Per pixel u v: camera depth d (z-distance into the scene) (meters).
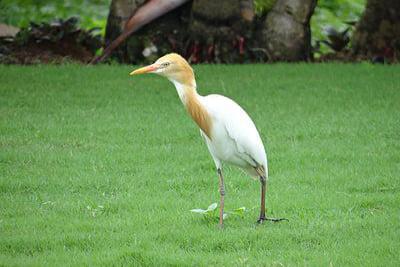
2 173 12.02
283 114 15.57
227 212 10.11
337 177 11.81
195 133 14.30
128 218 10.05
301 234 9.38
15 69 19.36
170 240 9.28
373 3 21.20
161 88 17.83
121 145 13.52
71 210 10.41
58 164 12.54
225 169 12.48
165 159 12.81
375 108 15.97
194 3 20.36
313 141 13.84
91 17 31.47
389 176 11.80
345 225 9.70
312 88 17.55
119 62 20.94
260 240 9.21
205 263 8.47
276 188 11.41
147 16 20.39
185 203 10.70
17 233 9.48
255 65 20.02
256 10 20.86
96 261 8.52
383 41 21.25
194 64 20.36
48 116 15.35
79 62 21.08
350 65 20.23
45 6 31.83
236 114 9.52
